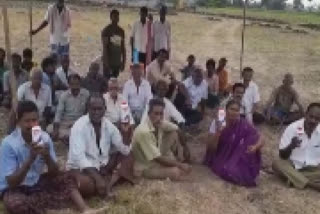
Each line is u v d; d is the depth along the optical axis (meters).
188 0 52.22
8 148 5.47
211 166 7.25
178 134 7.08
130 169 6.57
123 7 38.09
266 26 34.28
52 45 11.34
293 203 6.32
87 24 26.16
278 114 9.58
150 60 11.31
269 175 7.20
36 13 27.78
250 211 6.10
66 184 5.78
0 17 24.59
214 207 6.14
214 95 10.45
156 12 36.44
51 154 5.68
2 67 9.71
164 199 6.18
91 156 6.25
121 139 6.44
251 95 9.24
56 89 9.01
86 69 14.27
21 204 5.38
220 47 22.36
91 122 6.21
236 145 6.93
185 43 23.11
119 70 11.12
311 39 27.28
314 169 6.82
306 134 6.75
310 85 14.07
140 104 8.44
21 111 5.43
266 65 17.67
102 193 6.05
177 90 9.30
